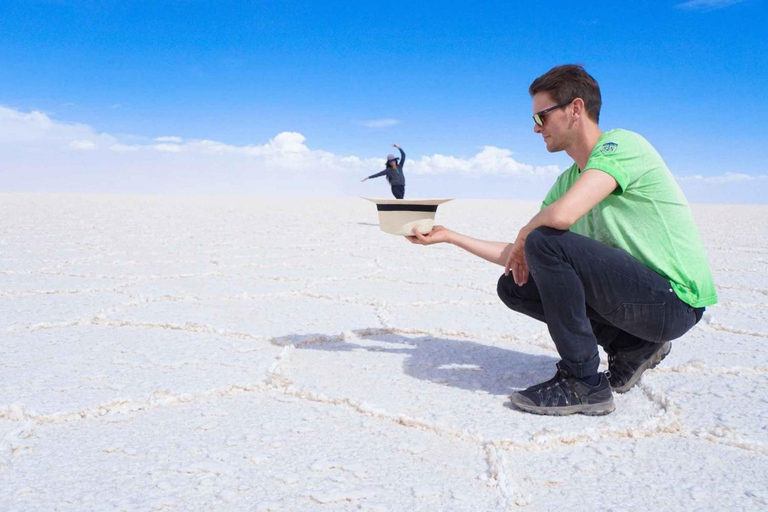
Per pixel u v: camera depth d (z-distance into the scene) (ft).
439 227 7.47
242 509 4.52
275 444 5.65
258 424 6.13
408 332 10.14
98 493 4.75
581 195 5.88
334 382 7.41
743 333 9.96
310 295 13.11
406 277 15.57
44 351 8.58
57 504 4.58
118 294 12.84
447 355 8.70
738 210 64.54
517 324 10.55
